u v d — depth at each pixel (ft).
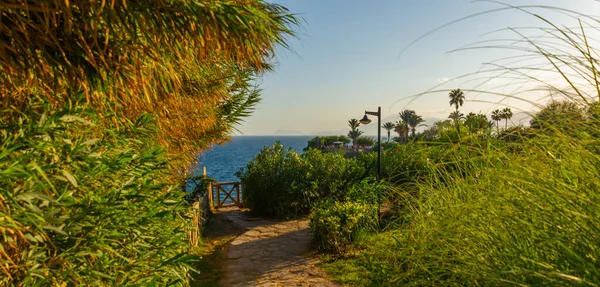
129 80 7.44
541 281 3.05
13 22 5.98
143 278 7.91
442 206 5.26
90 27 6.21
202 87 15.61
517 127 4.77
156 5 6.26
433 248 4.32
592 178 3.51
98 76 6.76
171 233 9.09
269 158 43.47
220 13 6.30
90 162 7.18
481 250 3.82
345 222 24.93
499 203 4.03
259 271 22.75
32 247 6.23
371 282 5.30
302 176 41.34
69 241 6.85
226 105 23.35
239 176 48.93
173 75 9.04
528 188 3.90
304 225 35.81
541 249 3.38
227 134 24.97
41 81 6.73
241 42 6.82
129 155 7.80
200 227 32.48
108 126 9.56
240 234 33.63
